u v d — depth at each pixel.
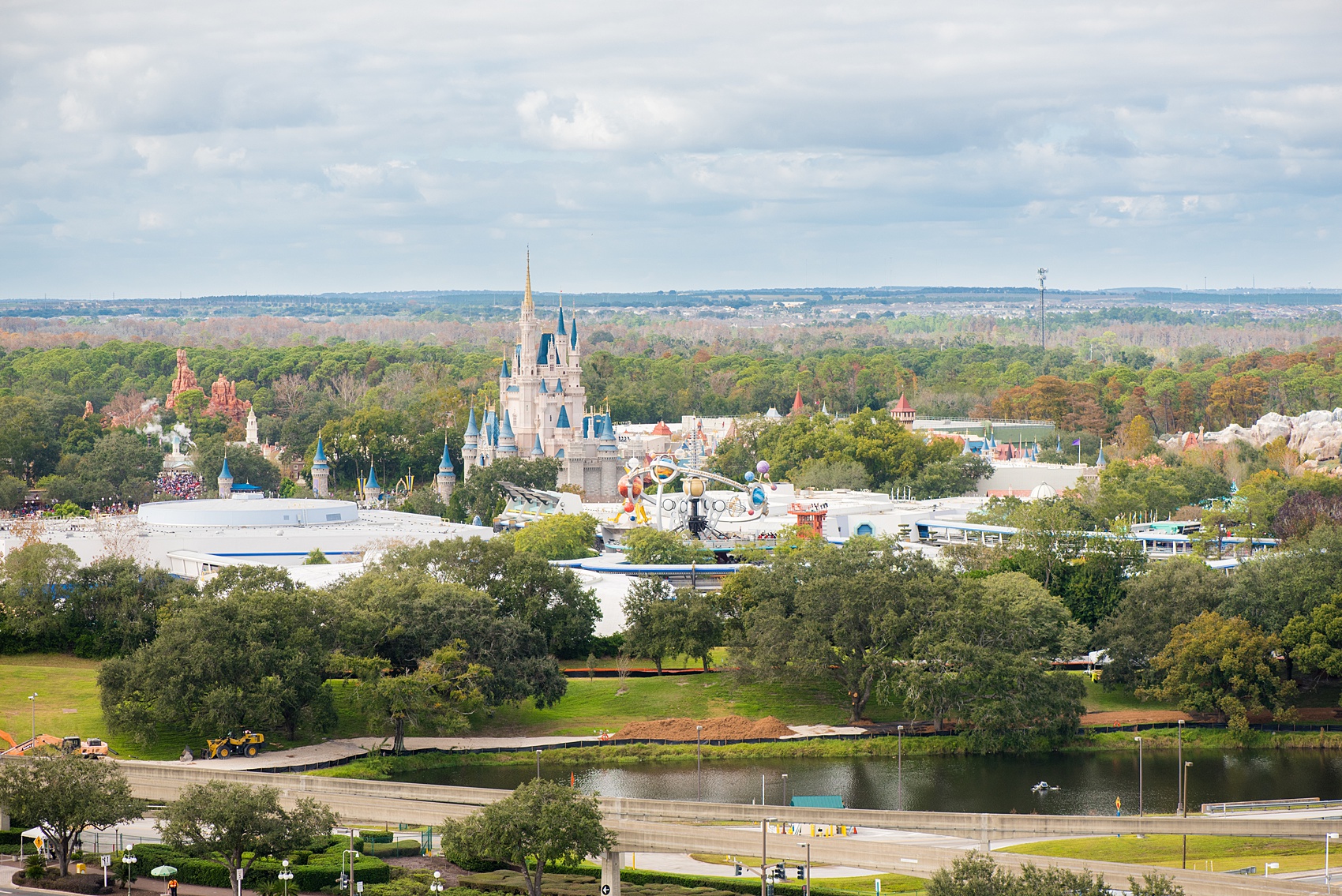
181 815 184.00
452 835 190.12
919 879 198.38
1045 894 161.50
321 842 195.75
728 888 194.12
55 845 197.00
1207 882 180.38
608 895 189.25
